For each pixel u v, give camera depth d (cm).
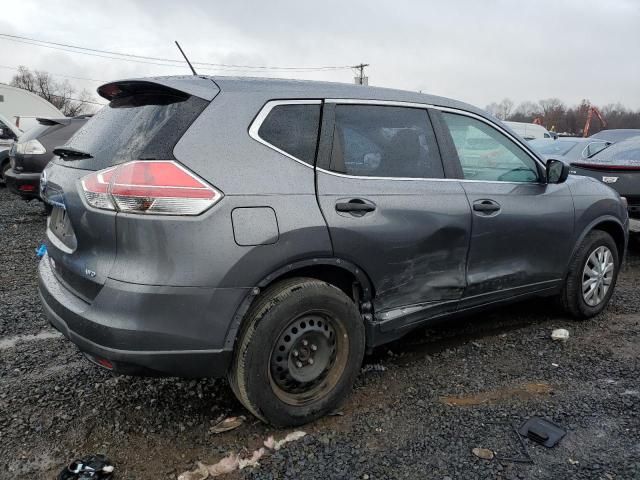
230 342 257
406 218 310
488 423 291
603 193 449
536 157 402
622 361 374
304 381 281
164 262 239
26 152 844
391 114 326
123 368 246
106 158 264
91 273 253
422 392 326
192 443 271
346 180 293
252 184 257
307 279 279
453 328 433
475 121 372
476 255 352
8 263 602
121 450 264
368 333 312
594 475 248
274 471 250
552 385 337
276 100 280
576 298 437
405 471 250
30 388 320
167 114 260
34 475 245
